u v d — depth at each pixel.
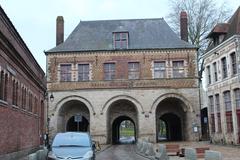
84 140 15.62
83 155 14.27
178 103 41.31
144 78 40.16
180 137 43.81
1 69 16.75
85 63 40.78
